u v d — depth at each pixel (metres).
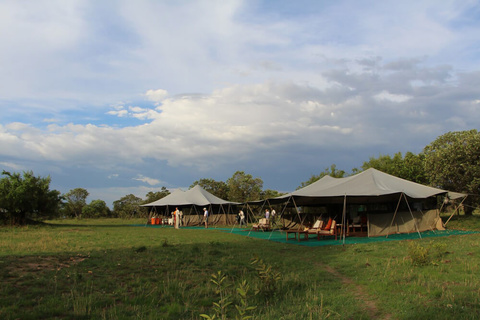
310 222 22.12
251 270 8.55
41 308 5.28
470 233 16.22
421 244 12.22
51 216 28.64
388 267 8.27
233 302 5.88
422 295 5.95
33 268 7.88
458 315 4.80
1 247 11.64
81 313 5.07
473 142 21.45
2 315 4.87
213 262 9.41
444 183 22.89
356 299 5.94
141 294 6.16
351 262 9.34
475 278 6.87
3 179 26.28
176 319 5.02
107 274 7.68
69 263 8.68
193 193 34.41
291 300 5.93
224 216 32.22
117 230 23.33
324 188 19.52
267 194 45.44
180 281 7.25
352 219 20.17
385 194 15.90
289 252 11.87
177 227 26.67
